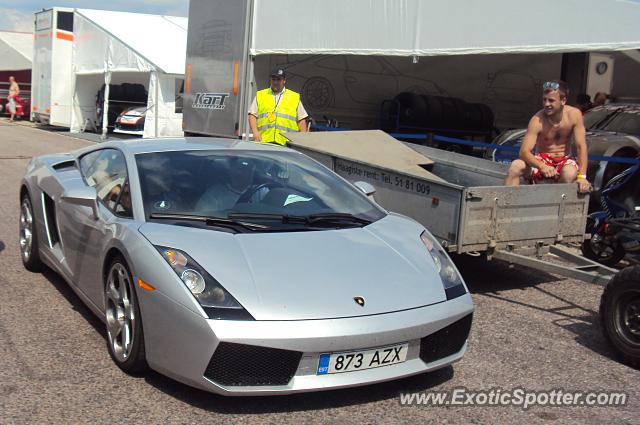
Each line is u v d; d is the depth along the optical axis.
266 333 3.04
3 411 3.18
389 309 3.31
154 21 22.02
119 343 3.71
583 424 3.32
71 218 4.49
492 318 4.93
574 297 5.54
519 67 13.64
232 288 3.18
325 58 11.80
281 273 3.33
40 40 23.84
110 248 3.72
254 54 10.61
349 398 3.49
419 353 3.38
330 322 3.14
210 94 11.55
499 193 5.21
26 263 5.55
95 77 22.72
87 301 4.24
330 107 12.18
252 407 3.32
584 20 6.82
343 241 3.77
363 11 9.02
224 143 4.84
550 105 6.01
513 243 5.39
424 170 7.11
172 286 3.20
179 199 3.93
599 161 8.41
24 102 28.97
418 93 13.21
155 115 18.61
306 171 4.62
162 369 3.29
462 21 7.91
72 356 3.86
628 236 5.21
